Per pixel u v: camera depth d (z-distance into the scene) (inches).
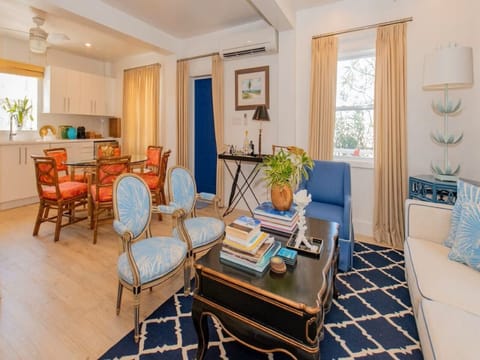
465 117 110.4
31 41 140.0
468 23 107.7
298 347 46.1
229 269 56.3
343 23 130.3
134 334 65.3
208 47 177.6
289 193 79.5
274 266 55.4
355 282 91.2
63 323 70.3
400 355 61.4
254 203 171.9
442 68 94.7
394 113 118.3
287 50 142.2
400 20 116.0
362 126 136.3
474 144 109.7
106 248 115.1
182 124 188.4
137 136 222.4
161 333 67.5
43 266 99.3
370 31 125.5
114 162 123.0
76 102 214.5
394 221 121.6
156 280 67.6
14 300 79.3
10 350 61.5
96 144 209.3
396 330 69.1
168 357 60.4
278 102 149.0
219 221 98.7
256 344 50.2
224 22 158.9
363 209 134.7
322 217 100.7
